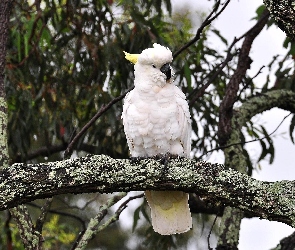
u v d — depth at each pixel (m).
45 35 10.94
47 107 11.92
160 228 8.39
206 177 6.80
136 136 8.52
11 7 9.41
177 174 6.84
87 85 11.85
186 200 8.29
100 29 11.82
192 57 12.34
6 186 6.76
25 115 11.79
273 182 6.75
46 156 13.52
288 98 12.03
